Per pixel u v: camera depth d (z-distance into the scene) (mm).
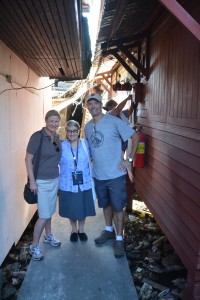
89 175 3717
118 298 2900
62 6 2188
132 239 4504
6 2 2111
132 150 3553
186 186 2791
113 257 3580
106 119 3424
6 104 3486
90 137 3518
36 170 3287
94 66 7426
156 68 4156
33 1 2096
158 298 3006
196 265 2514
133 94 5797
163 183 3598
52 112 3240
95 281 3145
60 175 3715
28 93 4781
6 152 3455
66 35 2953
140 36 4766
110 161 3457
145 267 3699
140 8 3629
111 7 3201
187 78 2836
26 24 2605
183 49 2965
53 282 3119
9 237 3562
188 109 2781
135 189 5461
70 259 3535
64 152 3582
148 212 5480
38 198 3359
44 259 3523
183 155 2885
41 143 3238
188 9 2840
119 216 3623
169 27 3508
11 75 3672
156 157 3990
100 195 3693
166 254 3969
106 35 4461
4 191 3352
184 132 2861
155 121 4137
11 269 3506
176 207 3074
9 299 3006
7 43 3295
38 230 3443
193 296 2570
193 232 2600
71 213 3727
